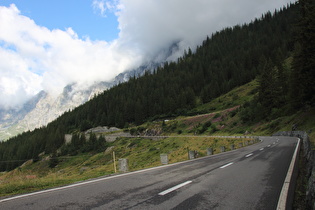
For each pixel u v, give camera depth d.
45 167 94.38
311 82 38.12
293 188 6.98
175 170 11.67
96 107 198.75
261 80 78.88
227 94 151.75
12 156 143.38
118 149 93.88
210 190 6.98
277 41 188.12
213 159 16.77
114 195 6.54
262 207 5.27
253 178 8.75
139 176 10.09
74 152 121.06
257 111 75.69
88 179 10.01
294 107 54.12
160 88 186.75
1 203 6.06
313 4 38.62
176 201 5.79
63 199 6.26
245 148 27.00
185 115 139.00
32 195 6.92
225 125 84.44
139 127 123.81
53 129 176.75
